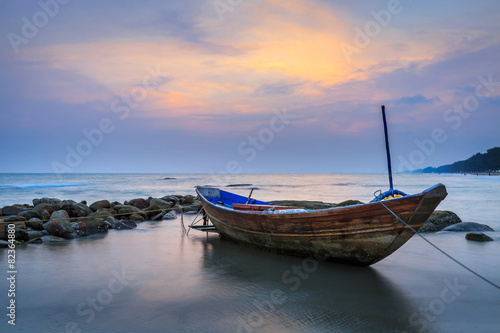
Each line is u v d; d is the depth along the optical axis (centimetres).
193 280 792
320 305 645
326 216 834
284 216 920
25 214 1434
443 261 931
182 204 2433
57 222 1288
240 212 1055
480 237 1170
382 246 788
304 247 927
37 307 637
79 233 1340
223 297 686
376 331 544
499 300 664
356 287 737
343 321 579
